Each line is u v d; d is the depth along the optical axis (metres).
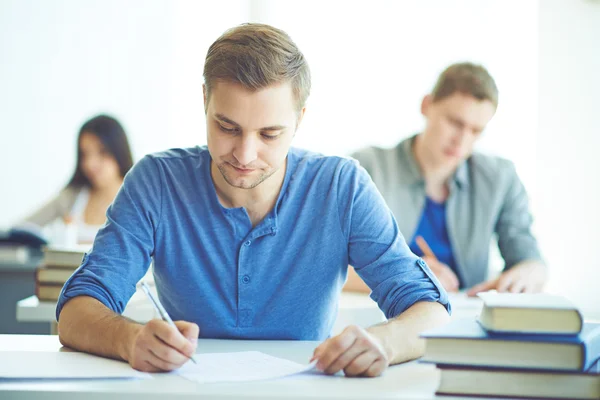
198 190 1.42
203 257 1.42
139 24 3.77
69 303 1.27
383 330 1.16
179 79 3.75
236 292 1.41
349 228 1.43
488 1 3.19
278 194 1.42
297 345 1.32
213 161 1.40
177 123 3.77
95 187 3.66
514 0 3.15
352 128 3.38
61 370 1.04
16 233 3.47
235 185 1.27
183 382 1.00
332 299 1.46
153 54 3.76
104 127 3.61
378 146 2.86
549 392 0.95
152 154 1.47
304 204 1.43
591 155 3.01
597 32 2.97
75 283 1.30
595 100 3.00
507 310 0.97
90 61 3.83
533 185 3.12
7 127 3.91
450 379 0.96
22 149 3.90
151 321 1.09
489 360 0.96
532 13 3.13
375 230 1.42
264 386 0.98
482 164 2.80
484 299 1.04
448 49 3.26
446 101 2.59
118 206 1.40
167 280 1.44
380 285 1.37
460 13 3.23
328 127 3.40
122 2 3.77
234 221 1.40
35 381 0.99
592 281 3.02
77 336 1.20
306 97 1.28
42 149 3.89
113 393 0.94
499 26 3.18
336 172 1.45
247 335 1.41
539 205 3.07
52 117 3.88
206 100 1.26
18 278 3.25
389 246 1.40
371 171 2.79
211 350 1.26
